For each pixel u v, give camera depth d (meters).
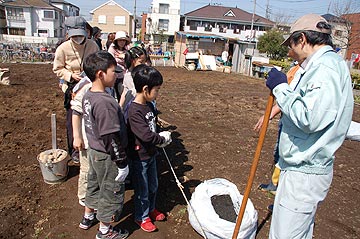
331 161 1.76
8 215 2.79
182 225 2.86
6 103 7.04
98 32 5.75
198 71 17.56
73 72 3.56
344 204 3.46
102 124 2.12
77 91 2.69
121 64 3.96
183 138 5.29
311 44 1.77
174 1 43.62
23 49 21.22
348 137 3.15
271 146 5.22
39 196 3.17
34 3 42.06
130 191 3.40
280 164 1.94
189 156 4.48
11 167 3.77
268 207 3.20
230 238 2.38
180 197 3.34
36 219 2.80
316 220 3.11
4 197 3.07
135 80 2.39
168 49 35.78
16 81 10.09
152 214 2.91
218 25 43.47
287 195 1.82
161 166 4.06
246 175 3.99
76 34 3.25
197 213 2.57
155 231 2.74
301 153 1.74
